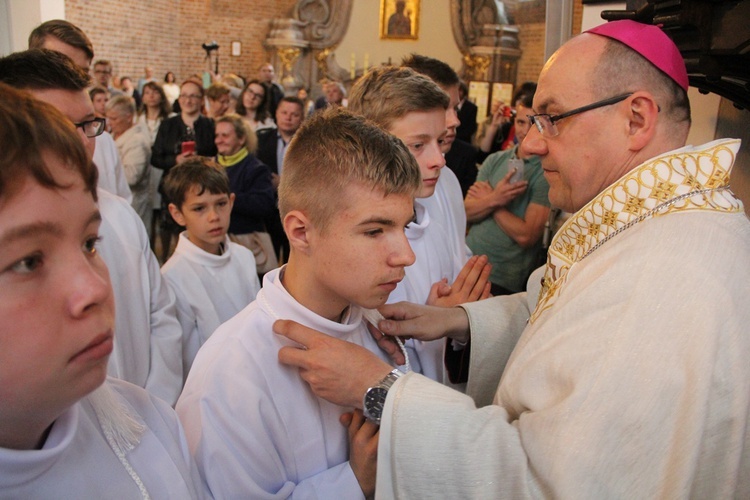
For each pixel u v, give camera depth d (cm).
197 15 1292
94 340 58
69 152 56
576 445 87
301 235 106
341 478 108
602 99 113
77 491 66
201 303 223
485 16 1370
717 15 135
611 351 92
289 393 109
